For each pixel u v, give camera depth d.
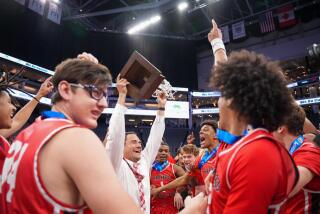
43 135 0.80
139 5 14.03
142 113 15.31
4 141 1.63
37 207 0.73
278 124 0.97
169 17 16.88
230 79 0.98
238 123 1.01
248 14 17.08
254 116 0.95
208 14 16.50
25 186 0.75
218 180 0.97
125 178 2.11
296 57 16.30
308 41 16.09
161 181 3.95
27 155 0.78
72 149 0.74
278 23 16.17
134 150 2.33
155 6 13.88
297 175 0.98
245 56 1.03
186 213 0.90
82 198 0.77
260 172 0.81
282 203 0.90
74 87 0.94
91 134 0.80
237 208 0.80
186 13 16.30
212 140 3.03
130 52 17.31
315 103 14.12
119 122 1.84
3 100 1.70
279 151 0.89
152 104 15.67
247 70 0.97
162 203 3.71
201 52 19.47
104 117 14.98
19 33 13.07
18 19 13.11
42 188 0.73
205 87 18.66
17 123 2.04
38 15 13.80
